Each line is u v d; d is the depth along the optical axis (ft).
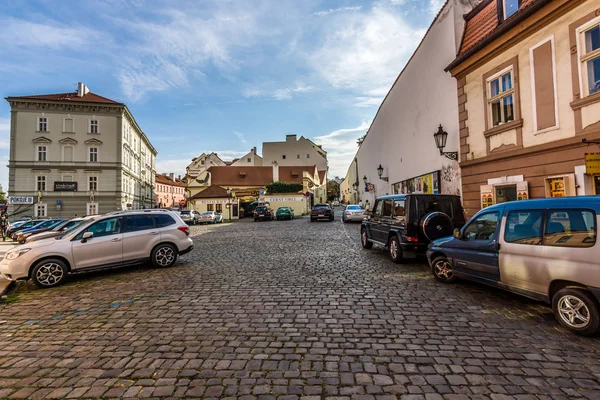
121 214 28.27
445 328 14.20
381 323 14.87
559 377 10.19
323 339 13.21
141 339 13.52
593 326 12.78
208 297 19.44
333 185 362.53
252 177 179.83
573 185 24.04
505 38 29.71
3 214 86.43
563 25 24.68
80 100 142.51
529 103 27.84
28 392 9.77
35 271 23.39
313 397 9.27
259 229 73.87
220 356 11.87
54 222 69.67
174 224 30.19
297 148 237.45
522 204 16.55
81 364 11.50
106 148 145.38
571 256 13.58
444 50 42.57
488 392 9.41
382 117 79.61
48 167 138.51
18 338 13.97
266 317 15.85
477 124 34.65
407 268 26.84
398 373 10.53
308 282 22.65
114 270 28.76
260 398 9.26
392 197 31.22
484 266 18.07
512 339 13.02
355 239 47.88
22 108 138.21
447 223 26.84
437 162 45.16
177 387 9.89
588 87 23.24
